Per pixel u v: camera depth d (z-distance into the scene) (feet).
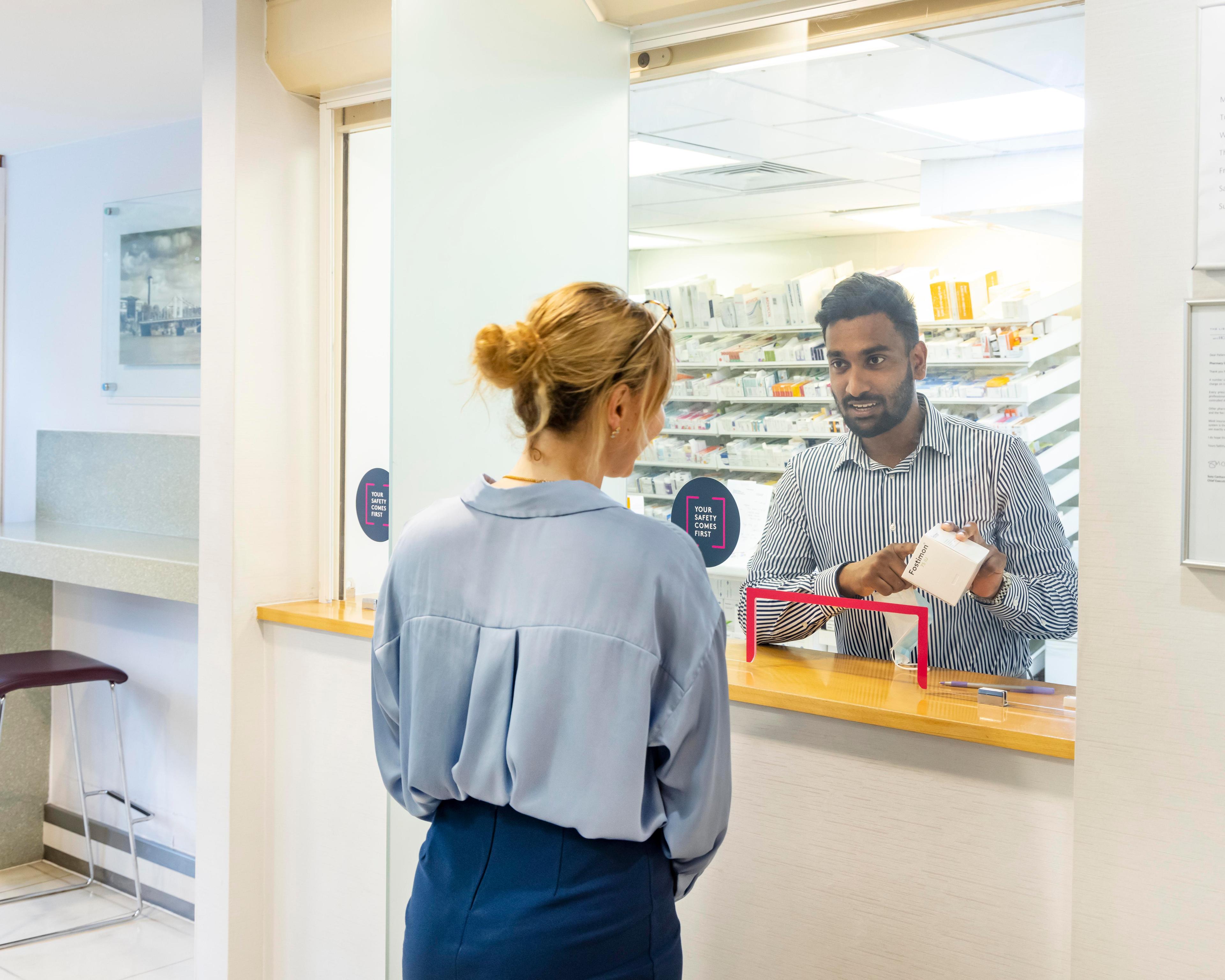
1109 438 4.51
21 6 8.13
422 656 3.68
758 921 5.97
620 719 3.39
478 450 5.70
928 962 5.40
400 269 5.26
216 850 8.54
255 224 8.24
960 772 5.24
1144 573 4.46
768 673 6.11
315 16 7.84
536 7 6.03
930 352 6.01
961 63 5.78
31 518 12.53
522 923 3.43
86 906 10.91
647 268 7.02
